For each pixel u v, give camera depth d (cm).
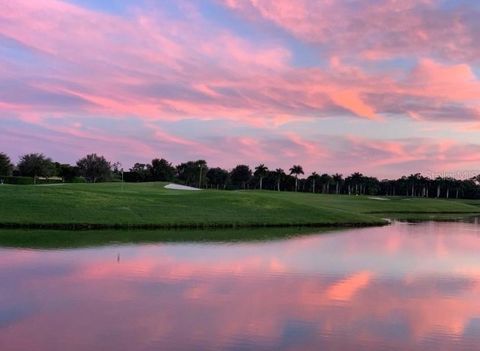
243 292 1628
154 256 2319
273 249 2680
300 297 1580
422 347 1155
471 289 1764
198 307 1438
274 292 1638
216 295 1580
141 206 4588
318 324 1307
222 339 1177
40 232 3303
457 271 2127
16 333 1194
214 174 19212
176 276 1858
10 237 2981
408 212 7862
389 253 2664
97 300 1491
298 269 2069
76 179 13338
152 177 16375
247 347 1130
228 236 3359
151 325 1266
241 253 2484
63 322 1280
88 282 1727
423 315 1416
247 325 1284
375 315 1403
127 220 3947
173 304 1464
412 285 1816
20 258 2194
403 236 3747
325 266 2162
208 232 3644
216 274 1914
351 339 1199
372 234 3869
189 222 4078
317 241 3194
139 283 1727
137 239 3027
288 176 19362
